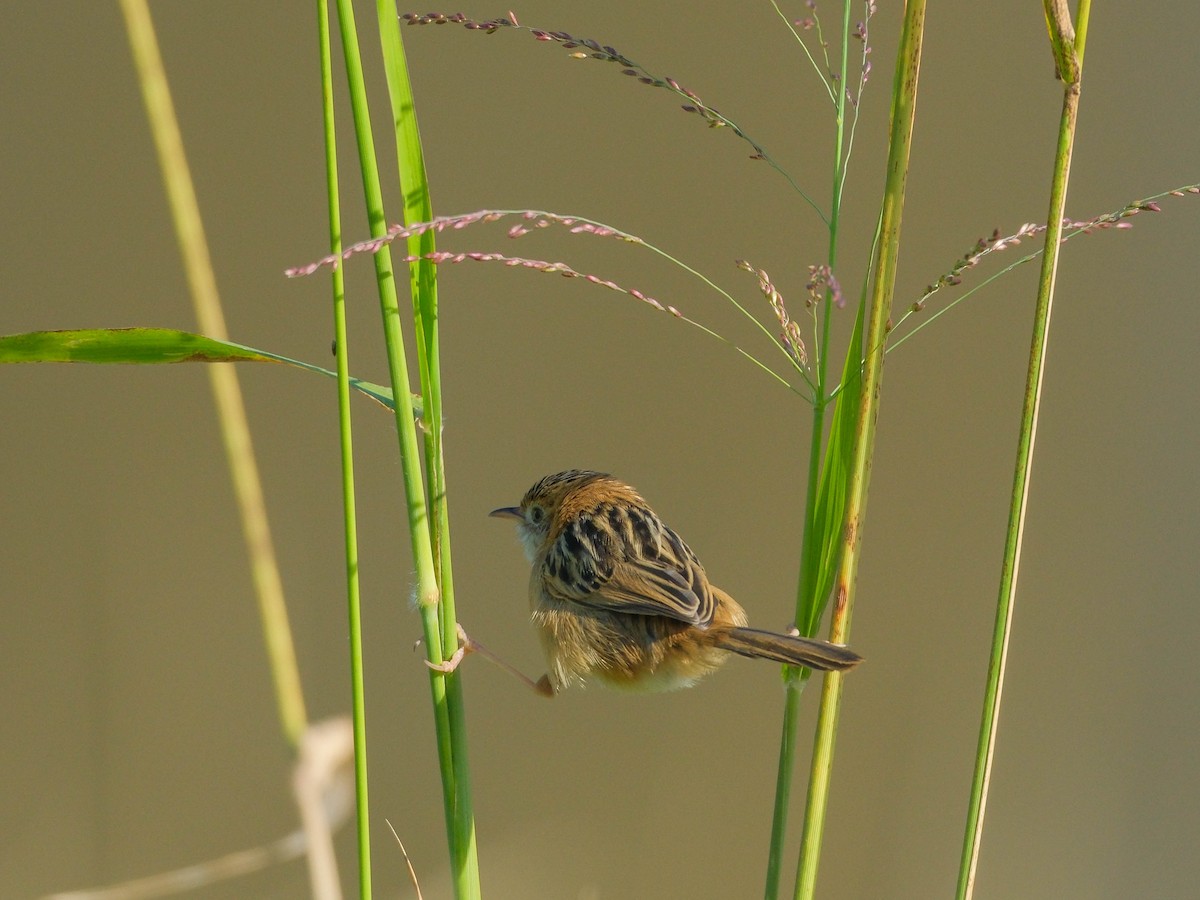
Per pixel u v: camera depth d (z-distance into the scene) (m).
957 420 8.59
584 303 8.98
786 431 8.76
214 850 9.16
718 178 8.70
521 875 9.28
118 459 9.26
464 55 8.92
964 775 8.68
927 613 8.72
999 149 8.34
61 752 9.30
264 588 5.62
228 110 9.02
